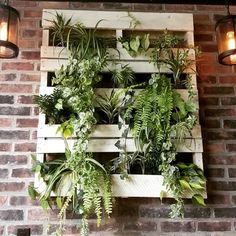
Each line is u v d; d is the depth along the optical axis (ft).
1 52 5.82
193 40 6.78
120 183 5.81
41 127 5.98
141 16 6.78
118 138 6.02
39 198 5.86
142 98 5.96
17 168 6.31
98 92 6.16
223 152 6.70
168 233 6.21
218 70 7.16
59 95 5.93
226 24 5.93
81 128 5.73
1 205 6.12
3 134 6.44
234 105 6.97
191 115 6.03
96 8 7.32
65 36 6.59
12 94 6.66
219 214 6.38
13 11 5.82
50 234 6.06
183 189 5.87
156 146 5.85
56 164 5.87
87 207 5.33
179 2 7.48
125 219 6.22
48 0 7.26
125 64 6.42
